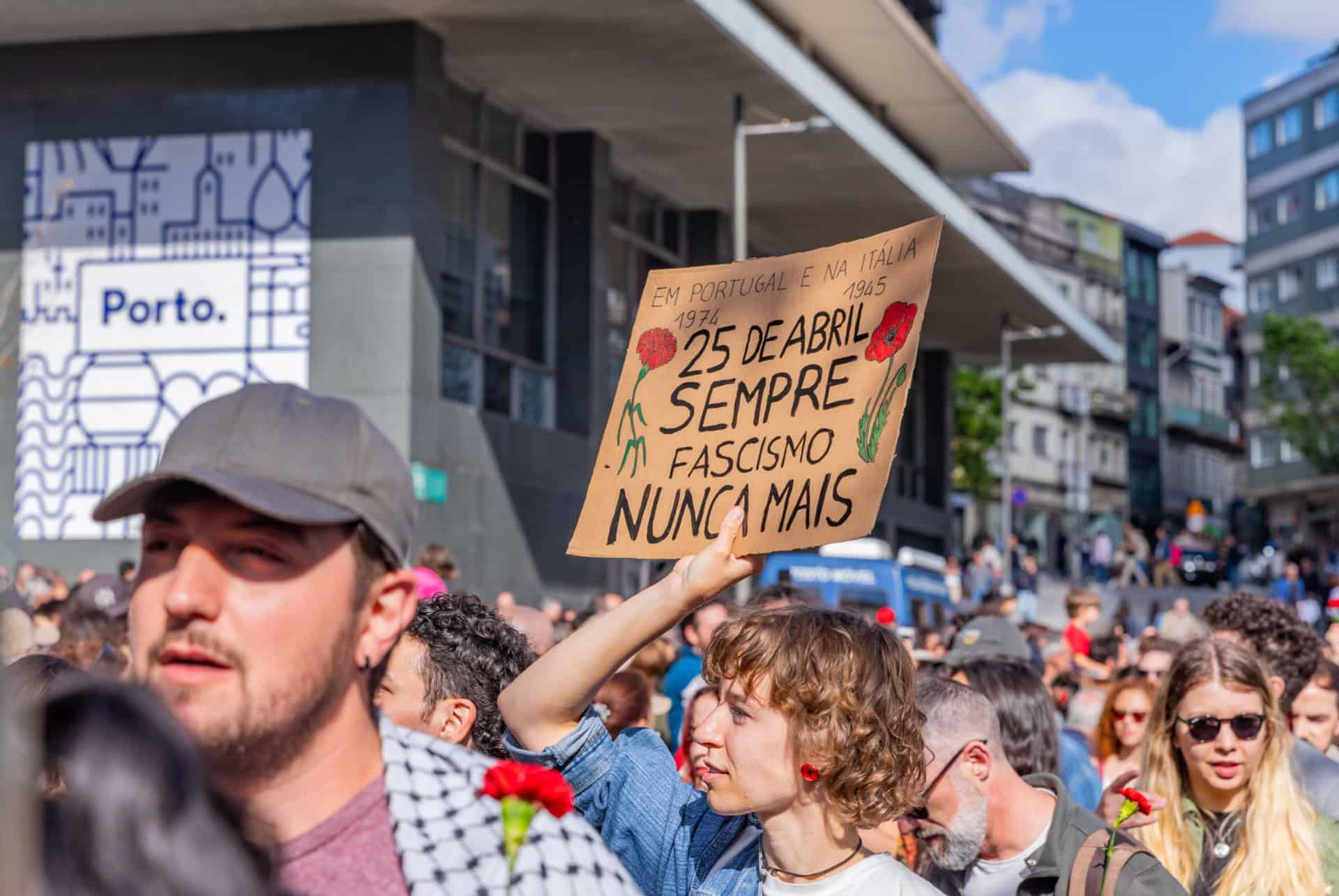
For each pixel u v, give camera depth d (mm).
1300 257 90688
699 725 3295
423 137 20250
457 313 22828
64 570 20234
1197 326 100000
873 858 3240
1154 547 73062
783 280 3547
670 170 27641
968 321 41312
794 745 3193
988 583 38875
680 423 3564
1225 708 4715
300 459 2188
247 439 2184
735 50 21547
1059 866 3953
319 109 20219
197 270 20344
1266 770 4738
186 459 2182
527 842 2309
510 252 24250
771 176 27891
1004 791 4082
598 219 25375
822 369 3424
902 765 3230
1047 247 81062
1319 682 6363
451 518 21234
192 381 20234
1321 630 36844
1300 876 4617
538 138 25156
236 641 2127
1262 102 93250
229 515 2148
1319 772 5266
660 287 3688
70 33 20562
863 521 3262
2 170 20859
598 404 25156
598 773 3496
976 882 4109
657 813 3467
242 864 1369
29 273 20656
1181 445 97188
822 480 3344
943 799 4070
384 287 19891
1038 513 78500
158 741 1347
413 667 3967
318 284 20062
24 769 1196
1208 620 6574
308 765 2229
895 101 32312
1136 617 42562
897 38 28672
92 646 6137
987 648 6621
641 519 3541
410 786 2303
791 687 3166
